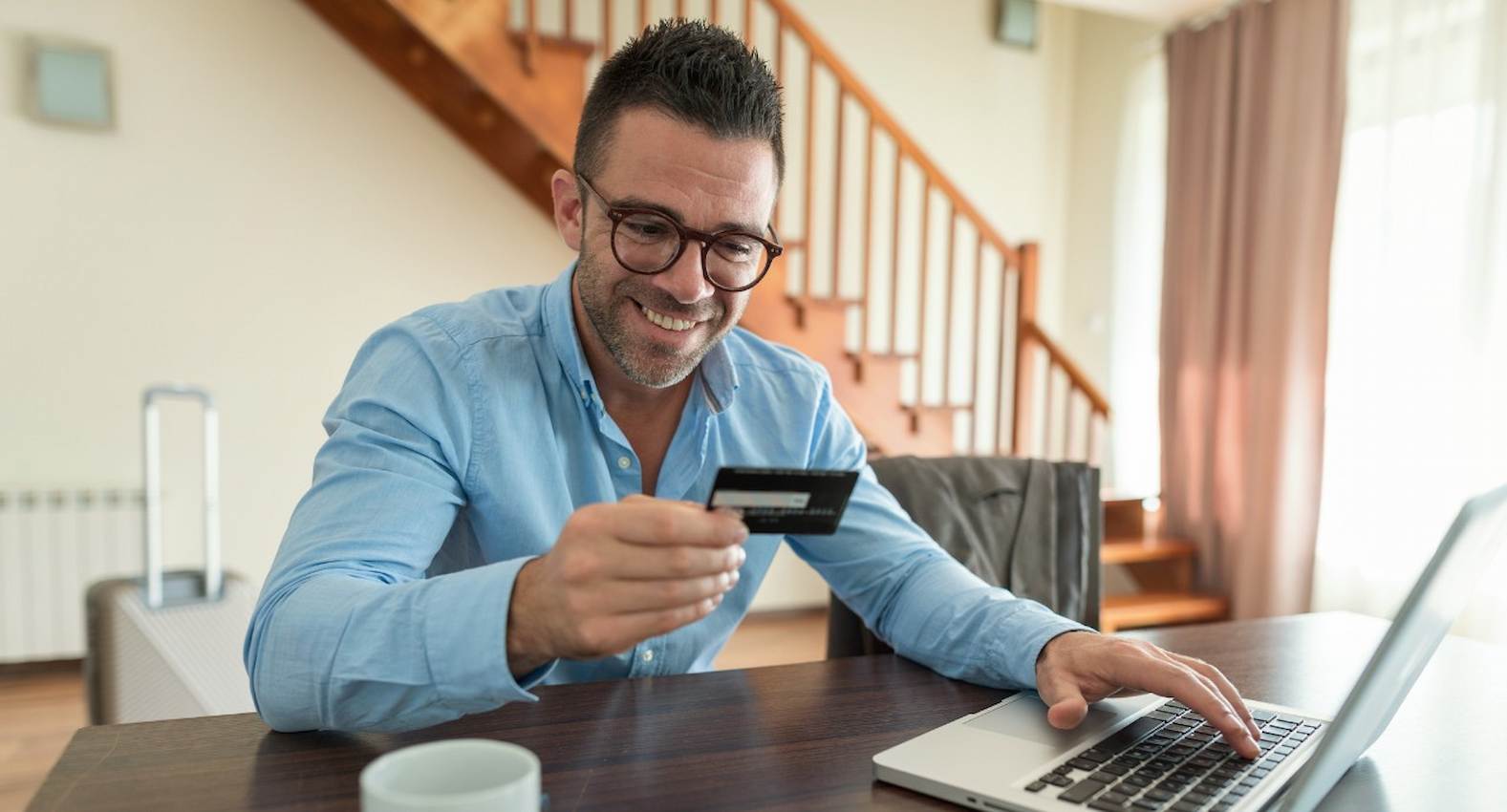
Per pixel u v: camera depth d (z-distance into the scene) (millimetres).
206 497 1886
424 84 3564
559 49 3037
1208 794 645
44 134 3189
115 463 3318
